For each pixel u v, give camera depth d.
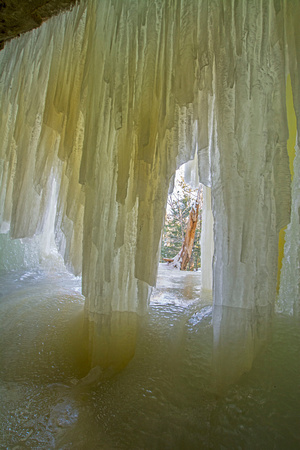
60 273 3.39
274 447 1.08
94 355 1.63
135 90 1.73
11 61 2.72
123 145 1.68
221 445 1.14
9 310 2.15
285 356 1.34
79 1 2.19
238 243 1.36
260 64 1.43
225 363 1.31
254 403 1.21
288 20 1.44
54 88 2.16
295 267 1.60
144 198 1.58
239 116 1.41
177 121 1.58
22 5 2.31
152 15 1.73
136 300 1.68
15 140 2.40
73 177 1.98
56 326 1.94
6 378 1.56
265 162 1.39
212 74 1.55
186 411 1.26
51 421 1.27
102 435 1.21
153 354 1.55
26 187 2.34
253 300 1.36
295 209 1.60
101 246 1.69
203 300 2.10
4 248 3.40
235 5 1.49
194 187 2.09
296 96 1.39
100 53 1.87
